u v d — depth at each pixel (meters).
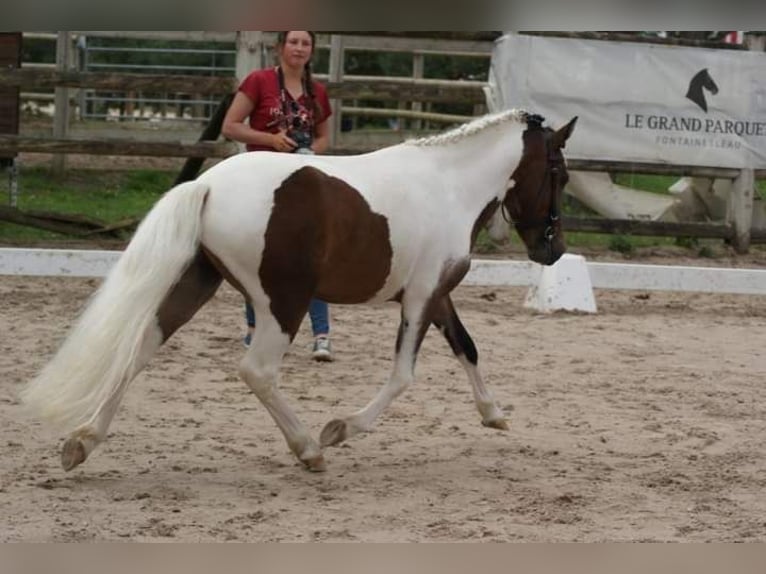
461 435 9.30
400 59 29.56
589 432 9.50
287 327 7.68
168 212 7.32
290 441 7.95
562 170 9.03
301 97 10.17
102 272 15.38
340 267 7.83
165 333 7.73
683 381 11.61
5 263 15.21
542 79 19.12
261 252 7.50
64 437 8.74
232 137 9.97
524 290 16.91
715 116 19.84
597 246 20.58
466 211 8.49
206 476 7.89
